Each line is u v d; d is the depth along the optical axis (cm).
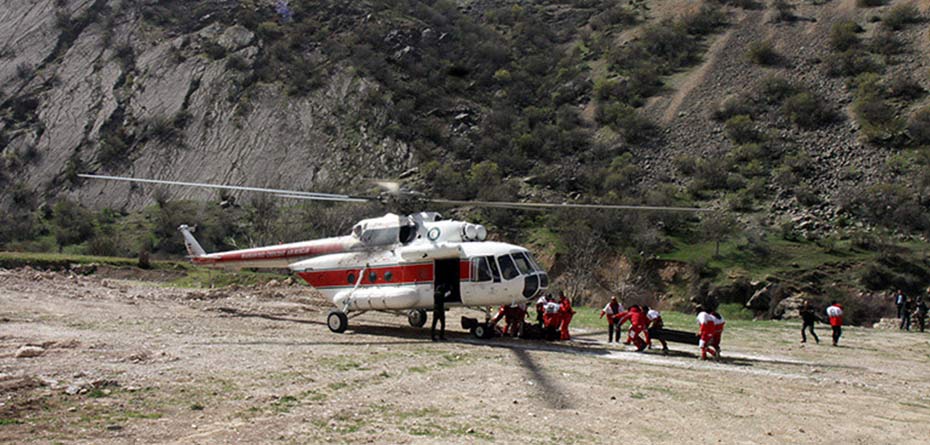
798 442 949
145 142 8362
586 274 5234
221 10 10469
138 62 9562
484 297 1831
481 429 916
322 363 1339
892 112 7562
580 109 9119
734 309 5038
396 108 8775
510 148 8200
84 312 1930
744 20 10262
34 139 8488
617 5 11862
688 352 1825
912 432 1040
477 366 1402
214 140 8375
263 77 9250
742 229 6109
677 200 6850
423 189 7325
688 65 9631
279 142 8331
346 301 1931
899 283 5106
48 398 937
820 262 5462
